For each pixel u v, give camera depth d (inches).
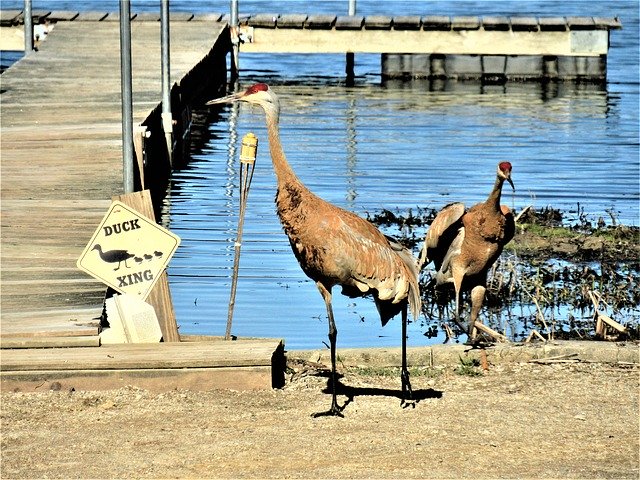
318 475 316.2
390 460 328.8
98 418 365.1
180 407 375.6
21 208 601.9
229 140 1045.2
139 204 446.6
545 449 339.0
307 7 2074.3
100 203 615.8
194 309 556.4
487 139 1051.3
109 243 430.3
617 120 1168.8
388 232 705.6
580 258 657.0
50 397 382.9
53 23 1392.7
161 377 392.2
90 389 390.3
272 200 798.5
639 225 732.7
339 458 330.3
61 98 918.4
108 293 458.6
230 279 608.7
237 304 567.2
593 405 380.2
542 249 673.6
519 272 620.4
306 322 547.8
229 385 394.3
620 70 1560.0
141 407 375.2
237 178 874.1
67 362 388.8
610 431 354.9
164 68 891.4
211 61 1294.3
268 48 1439.5
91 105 885.2
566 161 952.3
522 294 590.9
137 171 718.5
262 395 390.0
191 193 818.8
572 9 2117.4
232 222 732.7
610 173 905.5
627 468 323.0
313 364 438.0
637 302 580.4
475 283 484.7
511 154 980.6
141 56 1157.1
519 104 1277.1
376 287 372.5
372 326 545.6
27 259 511.2
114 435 350.0
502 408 377.7
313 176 876.6
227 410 374.0
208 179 869.8
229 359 392.5
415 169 909.2
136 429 355.3
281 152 373.4
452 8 2102.6
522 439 347.6
